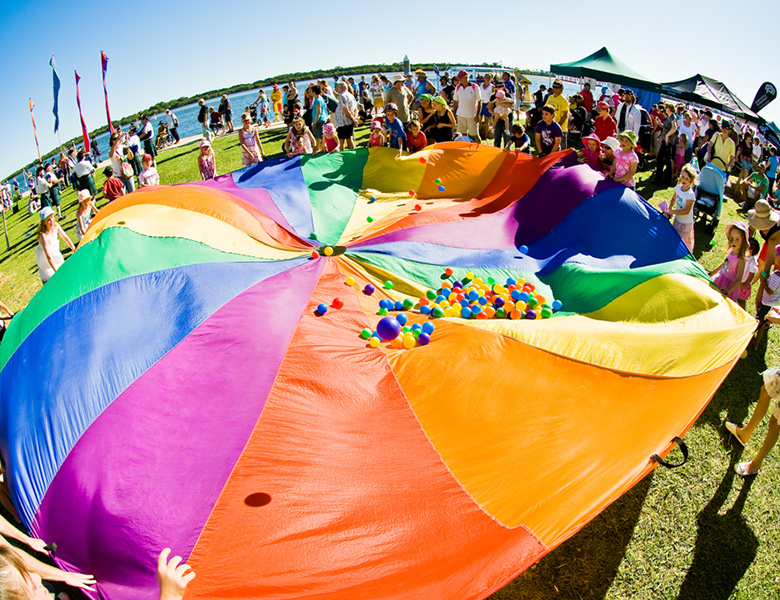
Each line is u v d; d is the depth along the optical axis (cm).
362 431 349
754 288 662
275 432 343
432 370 398
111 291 440
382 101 1581
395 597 229
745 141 1146
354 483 305
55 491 308
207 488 305
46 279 674
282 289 511
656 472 421
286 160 862
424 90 1276
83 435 328
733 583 341
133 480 304
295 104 1573
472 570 235
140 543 282
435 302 538
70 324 401
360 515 283
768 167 1138
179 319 423
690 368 362
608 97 1400
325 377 396
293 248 641
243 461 322
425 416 361
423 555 254
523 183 717
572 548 365
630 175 641
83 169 1263
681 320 452
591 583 343
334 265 588
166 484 304
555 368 376
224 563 266
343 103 1066
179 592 224
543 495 282
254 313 450
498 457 316
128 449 318
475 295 533
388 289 572
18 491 316
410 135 891
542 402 351
